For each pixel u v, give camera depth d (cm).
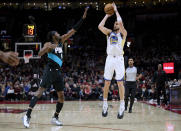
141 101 1194
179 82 898
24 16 2505
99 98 1331
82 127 380
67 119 486
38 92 404
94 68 2220
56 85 418
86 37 2773
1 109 727
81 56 2517
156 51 2509
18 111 659
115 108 771
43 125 404
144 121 457
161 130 354
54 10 2473
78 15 2539
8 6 2398
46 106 855
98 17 2562
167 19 2628
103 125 403
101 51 2644
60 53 419
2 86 1323
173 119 490
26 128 369
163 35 2661
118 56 405
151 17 2661
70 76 1736
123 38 405
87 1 2389
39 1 2372
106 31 410
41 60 2084
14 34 2533
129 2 2405
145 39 2675
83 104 961
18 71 1925
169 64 1249
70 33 423
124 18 2588
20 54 1702
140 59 2328
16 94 1317
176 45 2577
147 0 2366
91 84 1430
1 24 2575
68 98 1335
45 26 2534
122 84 409
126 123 429
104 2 2389
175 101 834
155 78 908
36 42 1705
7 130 347
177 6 2334
